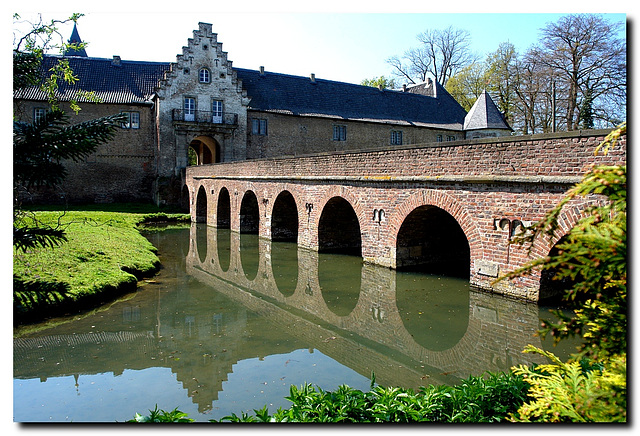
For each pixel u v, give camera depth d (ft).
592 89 103.24
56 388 24.50
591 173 9.81
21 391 24.18
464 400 16.25
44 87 63.67
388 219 49.60
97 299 40.06
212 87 141.28
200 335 32.81
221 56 142.10
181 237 85.46
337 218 64.69
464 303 37.96
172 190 134.62
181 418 15.76
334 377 25.35
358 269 53.01
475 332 31.65
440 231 51.85
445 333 31.86
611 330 10.23
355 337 32.04
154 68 158.40
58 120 11.94
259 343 31.14
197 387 24.49
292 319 36.58
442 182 41.83
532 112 133.69
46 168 11.73
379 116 163.02
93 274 43.37
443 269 50.52
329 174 59.41
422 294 40.98
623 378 10.27
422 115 171.01
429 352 28.91
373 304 39.32
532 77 124.26
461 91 186.80
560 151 31.63
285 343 31.12
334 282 47.60
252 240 79.82
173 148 137.28
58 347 30.37
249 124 145.89
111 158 142.00
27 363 27.81
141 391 24.07
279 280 49.83
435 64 191.83
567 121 107.76
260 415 15.83
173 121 135.13
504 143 35.68
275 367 26.94
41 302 12.28
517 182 34.55
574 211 30.89
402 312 36.40
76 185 137.39
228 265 58.90
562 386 11.68
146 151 146.20
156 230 96.17
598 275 9.39
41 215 90.79
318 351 29.55
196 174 114.83
